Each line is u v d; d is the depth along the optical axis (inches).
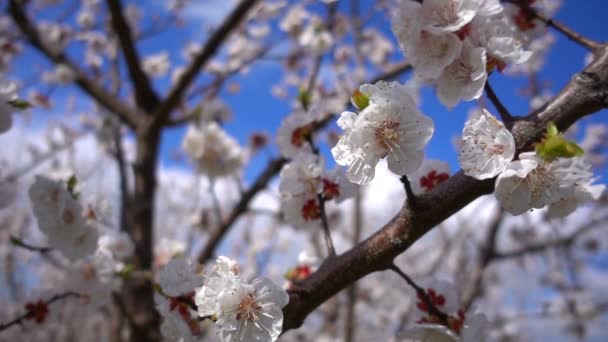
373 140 7.6
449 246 33.5
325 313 35.4
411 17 8.4
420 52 8.4
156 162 24.0
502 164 7.3
